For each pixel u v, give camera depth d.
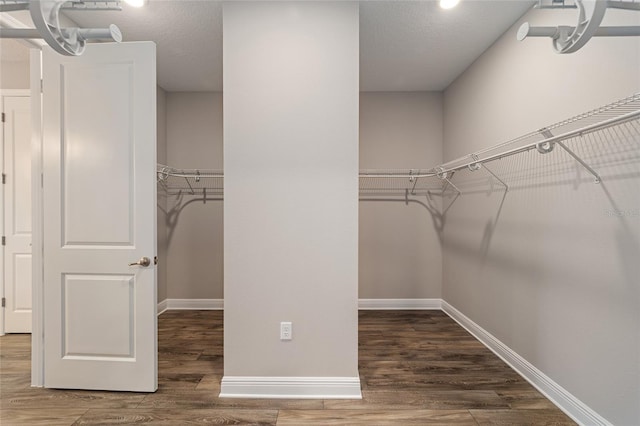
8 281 3.43
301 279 2.26
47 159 2.31
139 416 2.04
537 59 2.36
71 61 2.28
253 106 2.24
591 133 1.88
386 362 2.77
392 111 4.27
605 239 1.81
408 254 4.30
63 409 2.11
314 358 2.27
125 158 2.27
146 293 2.27
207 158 4.23
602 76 1.83
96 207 2.29
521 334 2.57
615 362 1.76
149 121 2.25
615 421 1.76
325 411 2.10
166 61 3.35
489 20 2.62
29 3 1.05
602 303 1.83
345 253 2.26
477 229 3.31
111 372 2.30
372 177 4.27
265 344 2.27
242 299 2.26
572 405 2.03
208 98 4.22
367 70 3.60
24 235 3.44
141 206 2.27
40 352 2.35
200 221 4.24
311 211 2.25
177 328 3.55
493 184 2.98
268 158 2.24
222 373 2.57
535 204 2.39
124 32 2.77
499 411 2.10
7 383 2.42
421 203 4.29
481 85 3.20
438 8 2.47
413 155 4.27
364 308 4.28
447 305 4.10
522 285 2.55
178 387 2.37
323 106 2.24
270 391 2.26
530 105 2.44
